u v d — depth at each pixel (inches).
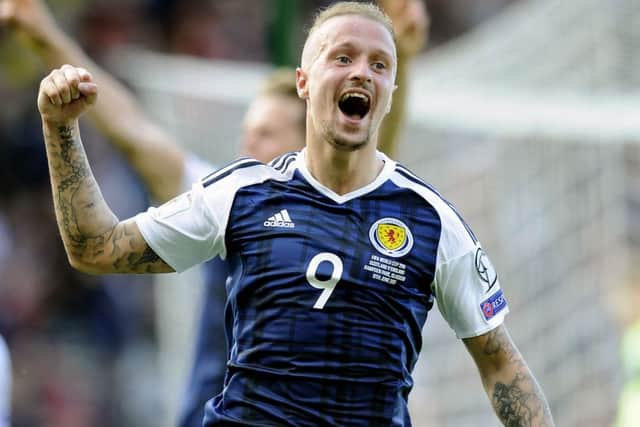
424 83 1181.1
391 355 458.3
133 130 732.0
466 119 1013.2
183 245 470.0
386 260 460.8
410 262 463.8
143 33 1940.2
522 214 955.3
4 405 747.4
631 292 891.4
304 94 476.1
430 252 467.2
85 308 1628.9
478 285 478.6
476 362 493.7
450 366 994.1
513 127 964.6
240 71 1416.1
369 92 457.7
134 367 1606.8
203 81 1206.3
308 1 1782.7
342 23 464.1
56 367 1578.5
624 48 930.7
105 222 468.4
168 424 1125.7
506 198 970.7
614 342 887.7
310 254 458.3
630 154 902.4
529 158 951.6
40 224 1723.7
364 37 460.8
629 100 910.4
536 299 939.3
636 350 863.7
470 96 1040.8
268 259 459.8
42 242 1705.2
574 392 908.6
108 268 470.0
